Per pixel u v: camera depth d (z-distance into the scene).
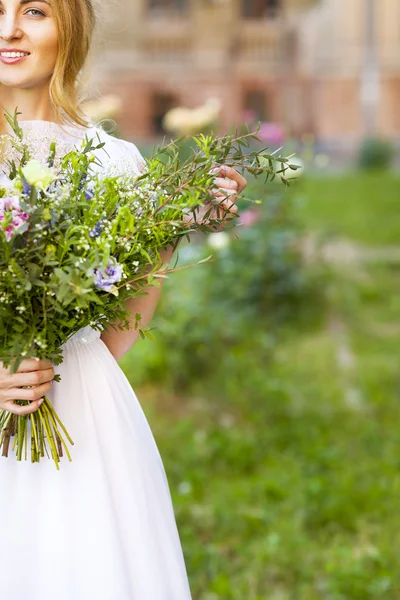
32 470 1.82
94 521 1.79
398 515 3.68
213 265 6.27
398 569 3.24
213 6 24.73
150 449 1.96
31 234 1.56
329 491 3.84
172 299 5.30
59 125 2.01
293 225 7.09
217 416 4.77
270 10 25.22
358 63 24.84
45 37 1.91
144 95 24.97
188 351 5.14
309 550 3.38
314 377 5.59
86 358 1.89
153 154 1.86
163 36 24.89
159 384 4.99
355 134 25.08
